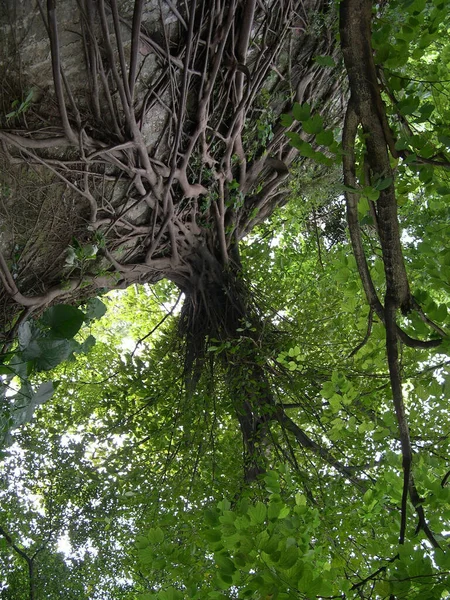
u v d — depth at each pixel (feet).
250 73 12.26
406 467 5.88
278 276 17.44
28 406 11.00
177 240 14.28
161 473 14.16
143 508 13.89
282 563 4.62
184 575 7.02
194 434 14.37
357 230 5.75
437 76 7.70
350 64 5.07
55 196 10.88
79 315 10.92
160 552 6.49
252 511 5.16
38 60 9.47
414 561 4.84
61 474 16.40
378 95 5.09
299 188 16.65
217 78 12.10
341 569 7.60
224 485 13.42
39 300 11.41
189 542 11.07
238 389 14.12
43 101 9.84
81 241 11.69
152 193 12.28
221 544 5.32
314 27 12.87
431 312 5.92
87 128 10.50
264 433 13.85
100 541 20.70
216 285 15.39
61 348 11.07
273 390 14.46
